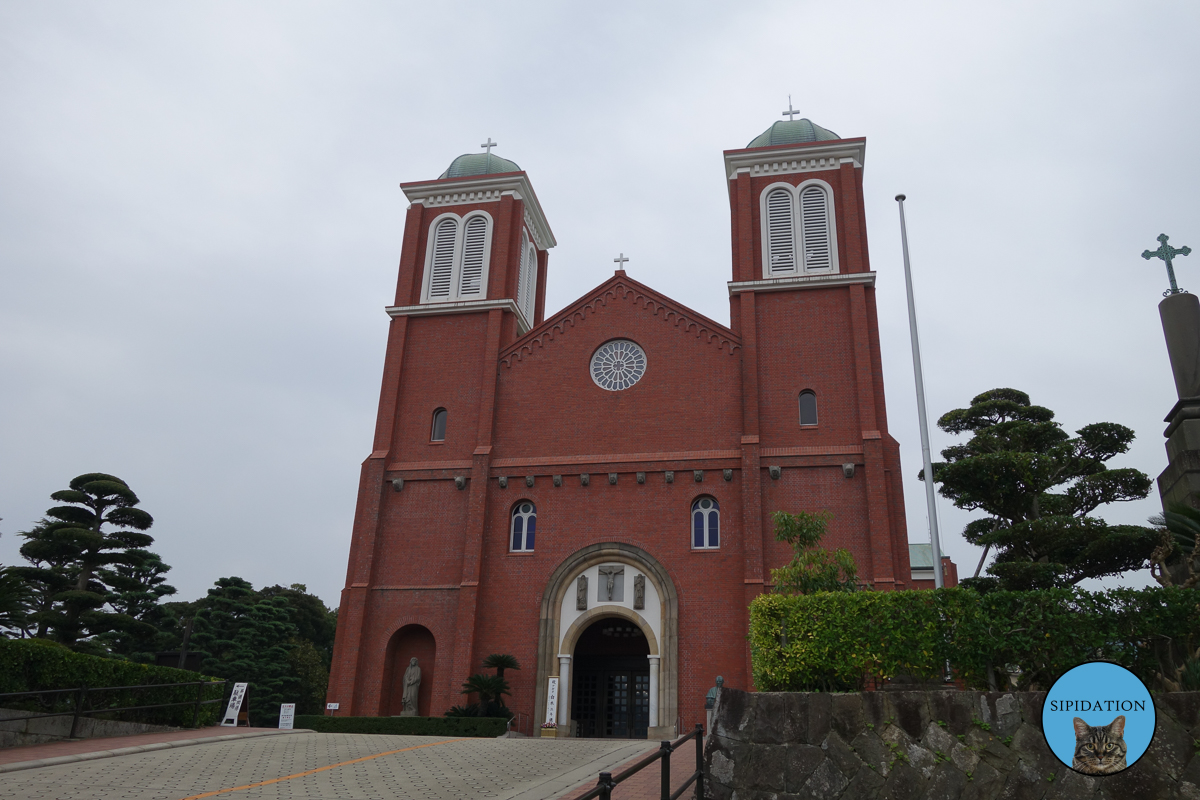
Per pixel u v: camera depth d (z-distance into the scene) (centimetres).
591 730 3391
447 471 3606
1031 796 1399
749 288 3606
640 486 3422
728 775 1479
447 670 3322
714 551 3266
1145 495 2733
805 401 3456
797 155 3819
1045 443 2986
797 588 2247
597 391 3619
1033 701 1461
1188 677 1451
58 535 3838
